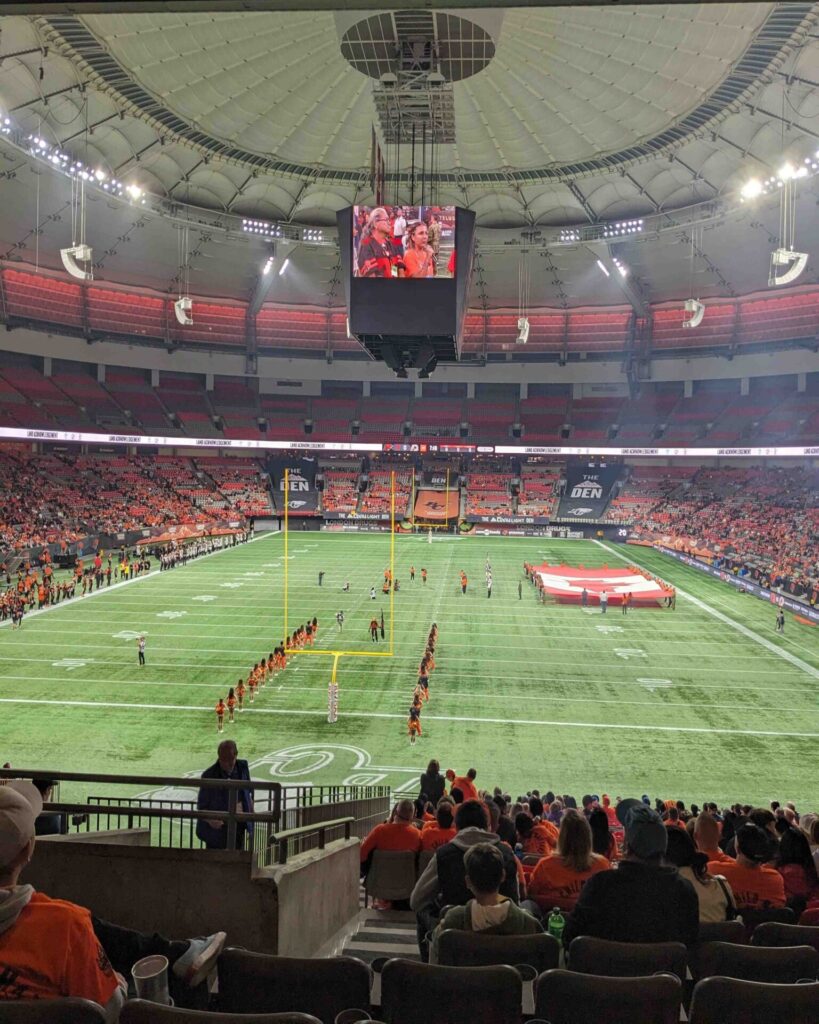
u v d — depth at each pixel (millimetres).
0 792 3045
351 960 3863
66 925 3033
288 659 33344
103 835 7285
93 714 26031
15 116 45219
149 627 38406
